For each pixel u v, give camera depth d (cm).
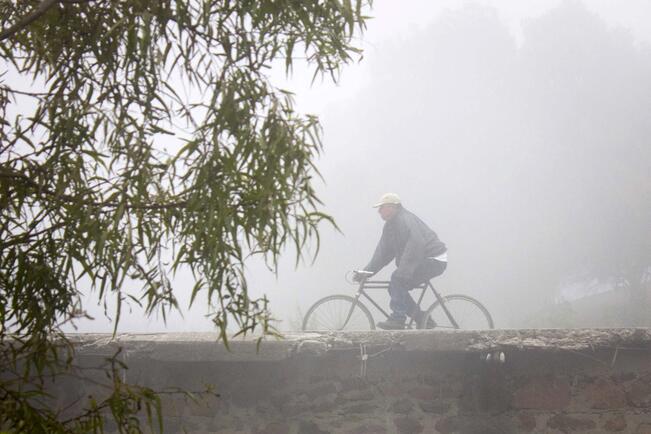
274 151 505
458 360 1309
